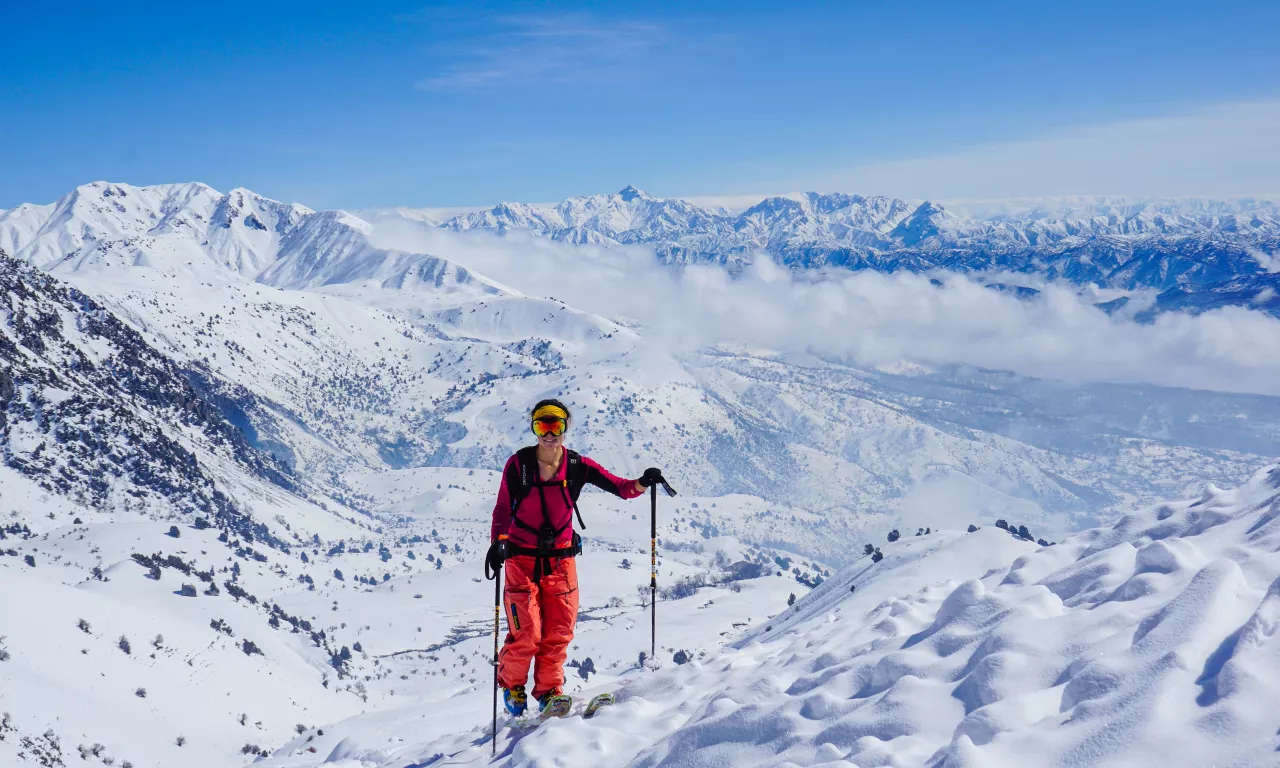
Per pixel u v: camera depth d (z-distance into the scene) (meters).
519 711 7.96
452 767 7.94
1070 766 3.84
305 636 174.62
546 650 7.97
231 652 144.25
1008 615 5.53
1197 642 4.28
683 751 5.77
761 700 6.26
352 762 10.05
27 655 110.94
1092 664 4.46
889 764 4.38
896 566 88.69
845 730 5.10
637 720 7.01
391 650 196.38
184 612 158.62
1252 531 6.01
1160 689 4.02
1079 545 7.50
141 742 101.38
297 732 126.69
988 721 4.38
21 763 81.88
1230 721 3.66
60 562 179.38
